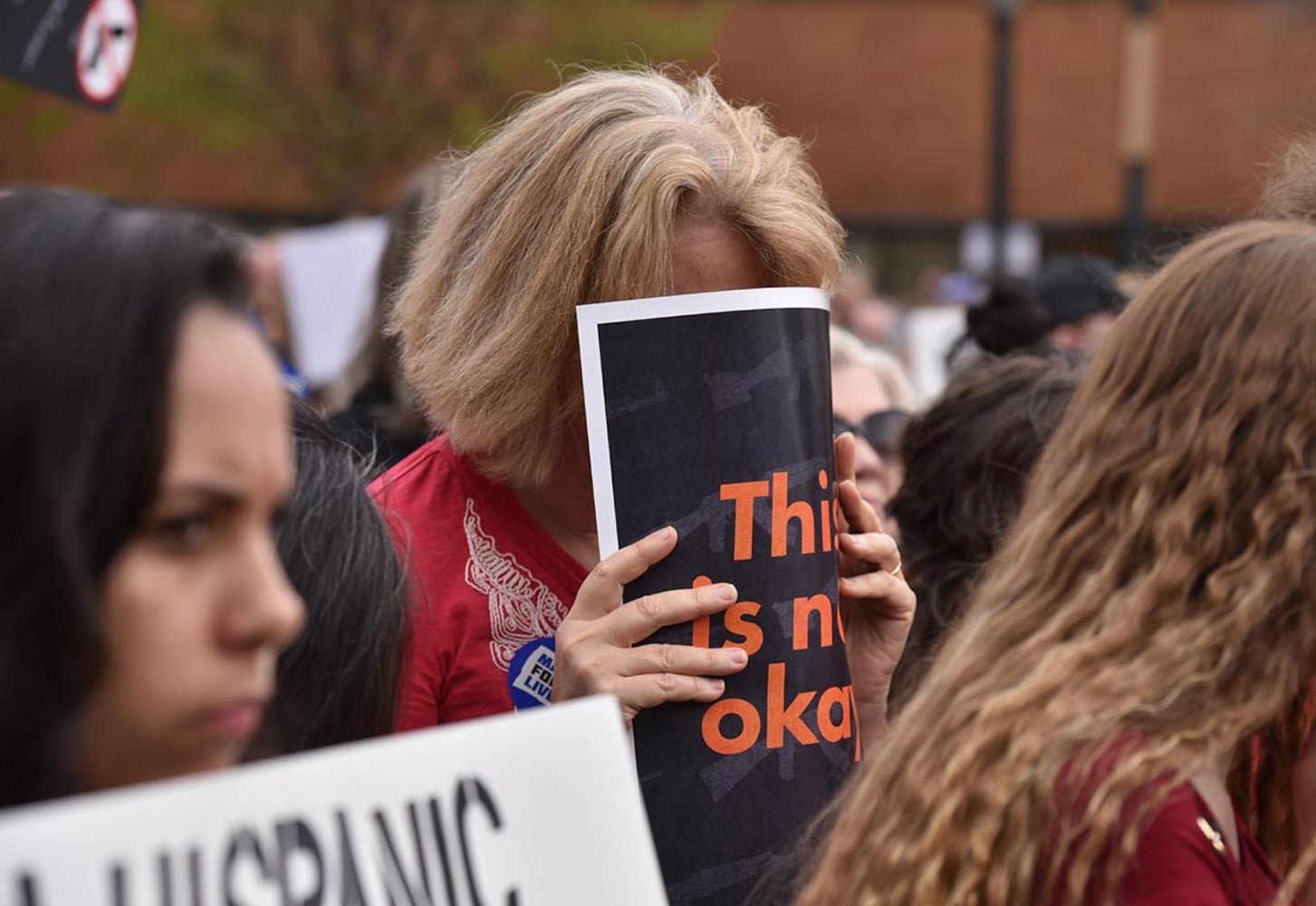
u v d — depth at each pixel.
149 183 18.75
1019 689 1.46
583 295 1.85
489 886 1.15
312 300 6.29
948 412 2.61
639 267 1.82
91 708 0.98
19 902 0.93
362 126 15.30
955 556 2.55
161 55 14.74
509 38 16.33
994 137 13.81
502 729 1.19
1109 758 1.38
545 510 1.98
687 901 1.71
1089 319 4.95
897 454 3.49
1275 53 18.80
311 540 1.56
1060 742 1.40
